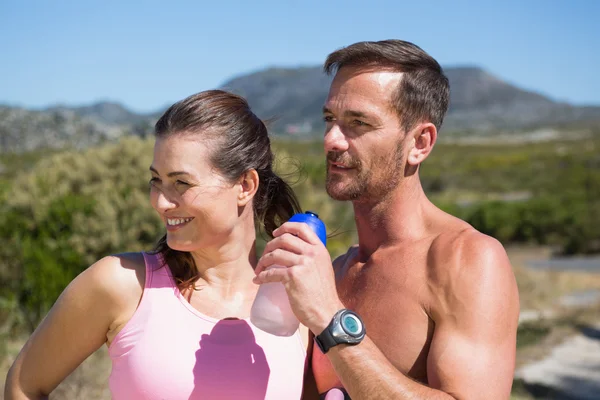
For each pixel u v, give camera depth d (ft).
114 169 31.12
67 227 27.04
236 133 6.52
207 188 6.32
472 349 5.95
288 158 10.41
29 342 6.48
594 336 33.65
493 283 6.14
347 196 6.79
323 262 5.95
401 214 6.84
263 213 7.21
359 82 6.64
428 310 6.36
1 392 16.65
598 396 24.49
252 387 6.33
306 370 6.96
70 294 6.31
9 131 138.72
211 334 6.40
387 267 6.79
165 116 6.41
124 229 27.94
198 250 6.75
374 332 6.64
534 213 77.15
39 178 31.22
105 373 17.94
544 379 26.68
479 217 77.71
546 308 40.32
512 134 492.54
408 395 5.59
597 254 68.85
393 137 6.65
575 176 148.05
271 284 6.14
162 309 6.34
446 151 293.64
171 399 6.14
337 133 6.73
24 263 24.29
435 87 6.86
